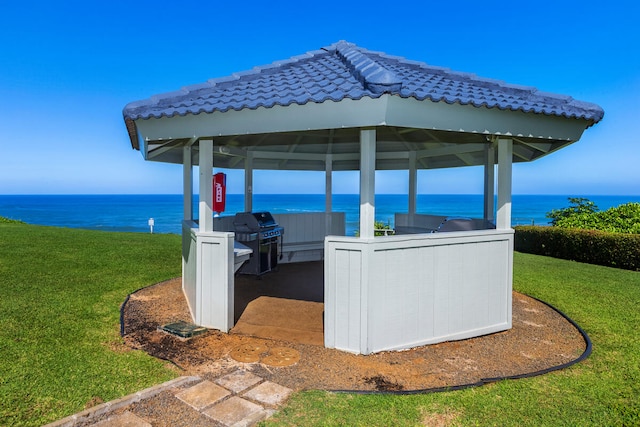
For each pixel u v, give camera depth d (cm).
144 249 990
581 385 290
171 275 713
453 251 384
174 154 618
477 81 432
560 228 1072
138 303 517
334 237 346
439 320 379
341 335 350
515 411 249
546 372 313
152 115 328
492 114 331
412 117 298
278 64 465
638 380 302
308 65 462
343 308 347
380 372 308
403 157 727
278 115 317
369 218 335
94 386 274
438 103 302
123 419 232
